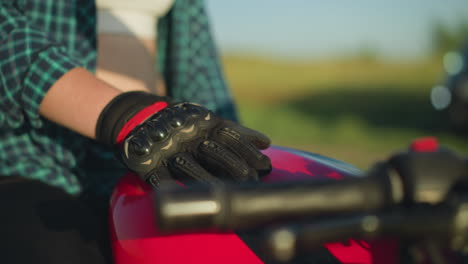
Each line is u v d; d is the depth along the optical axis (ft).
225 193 1.35
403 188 1.41
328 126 23.99
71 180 3.51
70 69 2.89
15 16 3.19
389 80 55.72
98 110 2.71
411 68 71.87
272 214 1.36
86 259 2.64
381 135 20.93
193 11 4.51
